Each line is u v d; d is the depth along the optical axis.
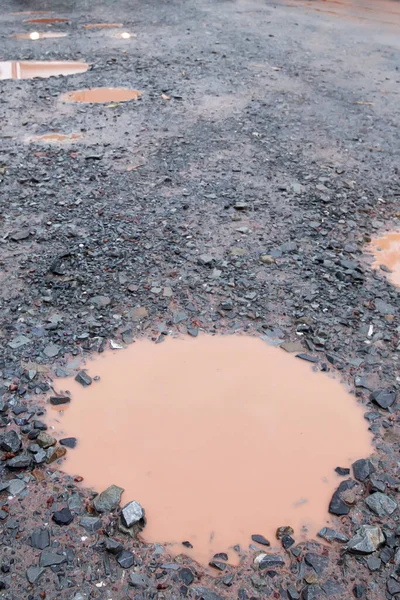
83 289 1.69
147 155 2.63
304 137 2.90
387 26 5.42
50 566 0.98
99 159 2.58
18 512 1.07
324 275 1.79
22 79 3.71
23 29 5.23
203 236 1.99
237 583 0.97
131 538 1.04
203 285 1.72
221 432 1.25
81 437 1.23
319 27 5.33
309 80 3.81
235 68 4.00
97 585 0.96
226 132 2.91
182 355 1.47
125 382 1.38
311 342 1.52
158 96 3.41
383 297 1.71
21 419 1.26
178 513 1.08
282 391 1.37
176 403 1.32
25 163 2.53
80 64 4.11
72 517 1.06
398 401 1.35
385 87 3.74
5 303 1.62
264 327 1.57
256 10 5.98
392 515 1.09
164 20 5.50
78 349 1.47
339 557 1.02
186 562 1.00
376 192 2.38
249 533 1.06
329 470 1.18
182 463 1.18
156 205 2.19
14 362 1.41
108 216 2.10
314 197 2.29
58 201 2.21
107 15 5.75
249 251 1.91
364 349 1.50
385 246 2.00
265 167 2.55
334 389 1.38
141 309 1.62
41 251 1.87
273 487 1.14
